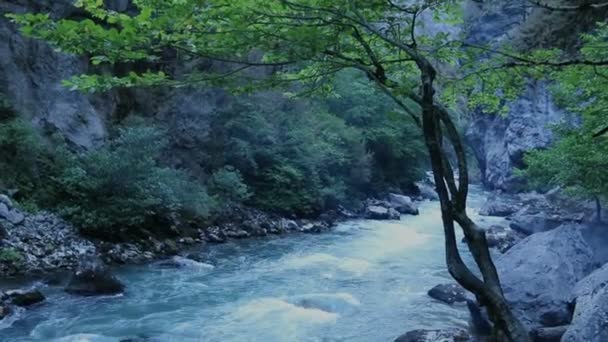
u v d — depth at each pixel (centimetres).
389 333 855
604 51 439
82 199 1307
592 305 634
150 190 1385
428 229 1902
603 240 1363
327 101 2580
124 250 1270
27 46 1419
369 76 379
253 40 346
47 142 1402
